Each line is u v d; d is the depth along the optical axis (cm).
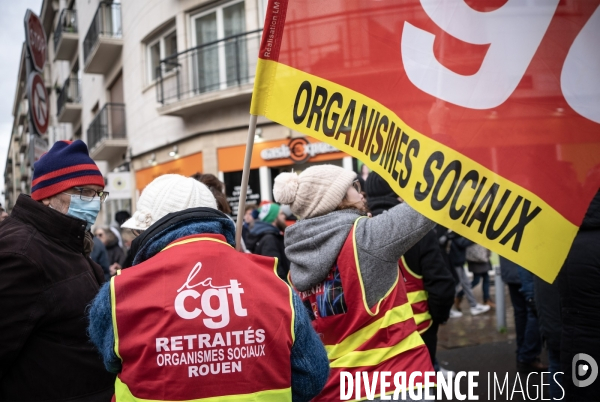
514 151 192
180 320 142
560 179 191
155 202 172
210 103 1315
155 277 148
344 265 206
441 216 190
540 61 194
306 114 187
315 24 191
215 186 383
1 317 182
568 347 264
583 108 193
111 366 146
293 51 188
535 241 189
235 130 1321
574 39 194
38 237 201
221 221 168
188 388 140
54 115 3195
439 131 194
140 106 1625
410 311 222
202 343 143
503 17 194
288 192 224
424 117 195
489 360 536
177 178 178
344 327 212
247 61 1291
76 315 200
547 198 190
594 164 192
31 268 189
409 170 192
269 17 185
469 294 788
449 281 320
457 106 195
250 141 182
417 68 196
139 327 142
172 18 1435
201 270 151
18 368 192
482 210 191
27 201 208
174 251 154
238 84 1260
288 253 224
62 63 2914
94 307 147
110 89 1992
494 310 814
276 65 186
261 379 146
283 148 1250
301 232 219
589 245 257
